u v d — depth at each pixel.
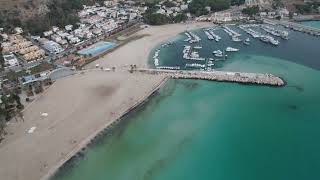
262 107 183.75
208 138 159.38
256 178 135.12
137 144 156.75
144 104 189.62
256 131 163.62
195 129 166.38
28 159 145.38
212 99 193.25
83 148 153.62
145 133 164.50
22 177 135.50
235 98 193.50
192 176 136.75
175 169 140.62
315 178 134.38
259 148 152.12
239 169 140.12
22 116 174.62
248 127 166.88
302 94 195.38
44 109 183.00
